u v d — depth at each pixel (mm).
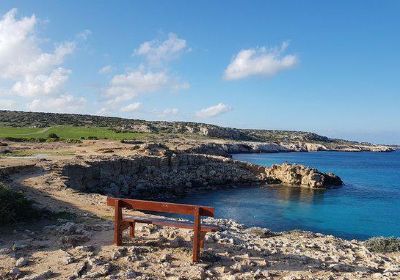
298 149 198000
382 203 45219
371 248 13570
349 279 8766
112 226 12648
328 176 60750
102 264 8711
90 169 40188
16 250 9375
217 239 11766
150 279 7996
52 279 7684
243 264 9461
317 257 10766
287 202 44906
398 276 9250
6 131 99875
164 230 12055
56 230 11422
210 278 8297
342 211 40125
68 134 102312
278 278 8625
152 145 67562
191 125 198375
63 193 21641
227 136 191625
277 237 14547
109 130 129750
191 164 61781
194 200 45125
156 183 50438
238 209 40094
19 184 22906
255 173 64875
